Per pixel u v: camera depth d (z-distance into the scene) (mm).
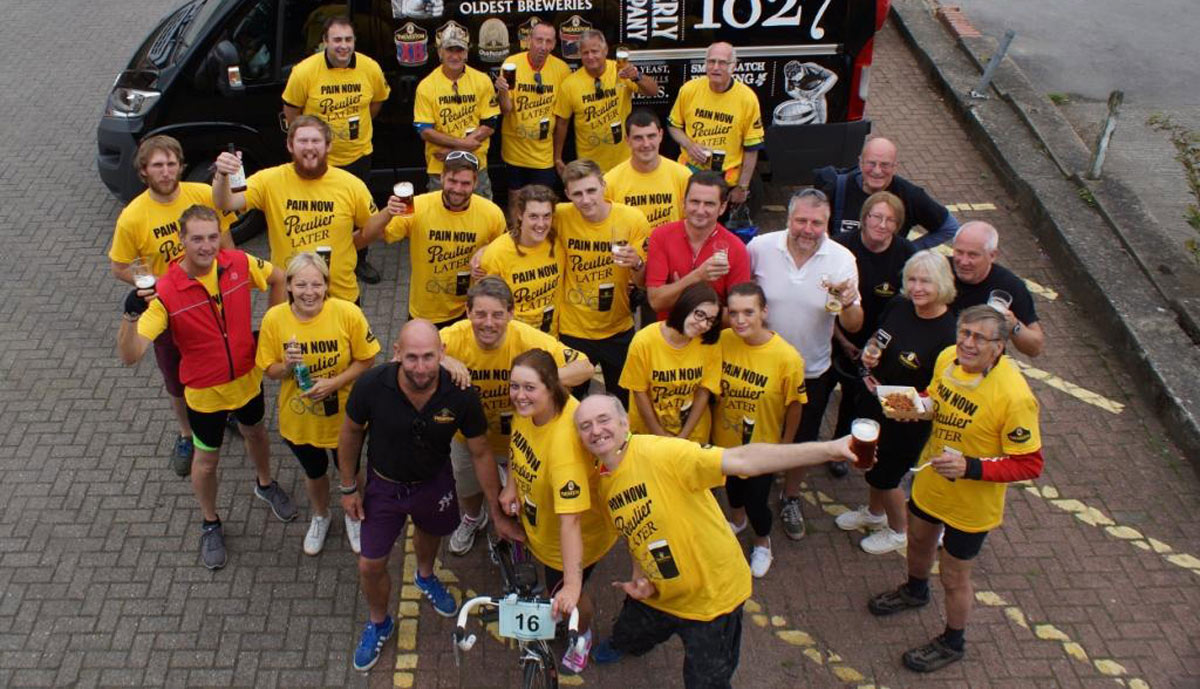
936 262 5031
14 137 10328
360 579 5637
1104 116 10531
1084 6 12984
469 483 5621
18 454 6582
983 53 11375
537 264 5730
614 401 4160
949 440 4797
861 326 5594
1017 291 5363
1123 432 6816
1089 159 9312
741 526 5941
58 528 6055
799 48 8211
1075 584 5746
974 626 5504
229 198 5879
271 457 6621
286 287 5211
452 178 5684
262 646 5375
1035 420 4555
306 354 5254
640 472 4207
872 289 5695
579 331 6086
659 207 6387
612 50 8273
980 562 5895
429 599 5559
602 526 4727
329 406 5344
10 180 9617
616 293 5996
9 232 8875
